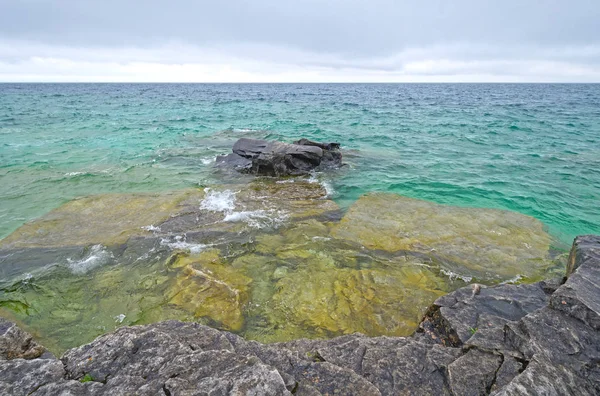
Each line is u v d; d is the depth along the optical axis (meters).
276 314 6.97
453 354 4.93
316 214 11.67
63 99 66.25
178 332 5.12
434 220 11.09
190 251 9.17
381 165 18.23
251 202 12.62
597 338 4.53
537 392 3.81
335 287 7.73
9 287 7.87
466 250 9.34
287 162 16.61
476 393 4.22
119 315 7.02
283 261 8.78
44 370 4.06
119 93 93.00
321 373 4.43
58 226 10.56
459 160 19.23
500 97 83.31
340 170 17.30
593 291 5.21
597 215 12.11
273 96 86.69
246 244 9.60
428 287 7.77
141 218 11.11
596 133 27.61
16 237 9.91
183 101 65.00
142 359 4.30
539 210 12.53
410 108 51.81
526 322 4.89
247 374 3.87
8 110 43.78
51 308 7.25
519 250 9.38
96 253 9.16
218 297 7.36
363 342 5.39
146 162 18.73
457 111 46.69
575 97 83.31
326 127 31.72
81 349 4.51
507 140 24.94
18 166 17.47
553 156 19.83
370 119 37.84
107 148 22.14
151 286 7.82
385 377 4.60
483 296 6.31
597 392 3.89
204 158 19.81
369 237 9.98
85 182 15.16
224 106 55.25
